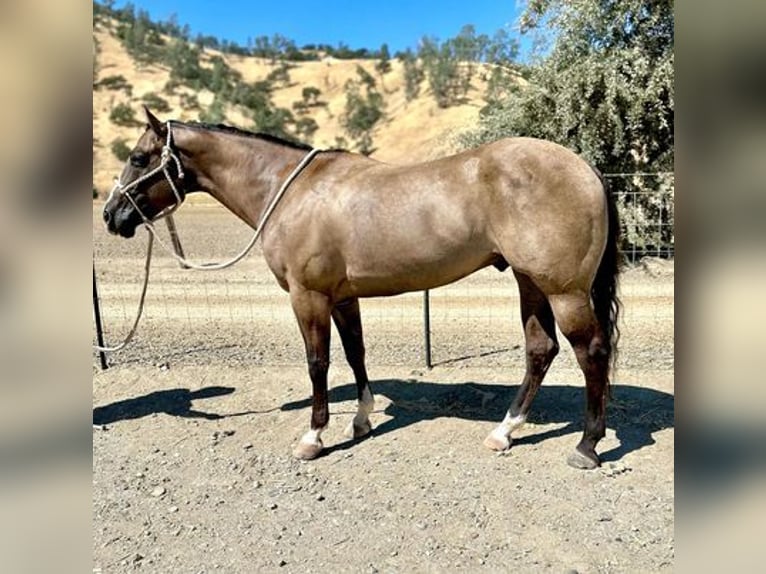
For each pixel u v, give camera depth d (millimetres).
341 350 5668
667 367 4828
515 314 7070
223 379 4945
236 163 3652
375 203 3174
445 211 3062
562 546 2656
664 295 7609
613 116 8805
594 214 2912
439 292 8539
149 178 3713
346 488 3229
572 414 4039
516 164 2941
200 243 12984
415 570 2531
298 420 4133
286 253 3381
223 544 2766
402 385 4672
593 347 3082
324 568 2570
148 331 6473
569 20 9391
